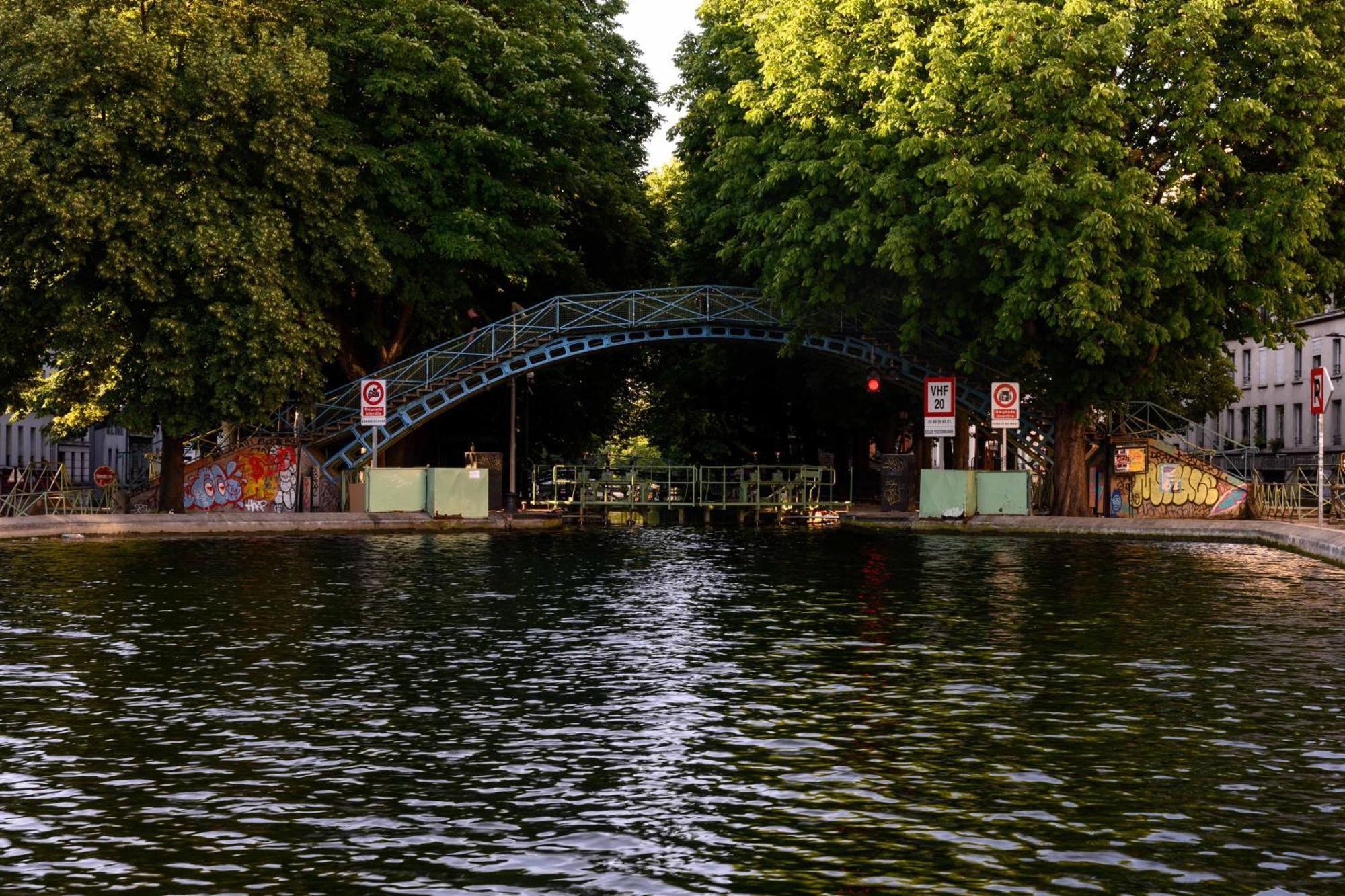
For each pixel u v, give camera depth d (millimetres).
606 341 50938
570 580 22828
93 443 94312
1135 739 9773
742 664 13305
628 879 6590
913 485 51969
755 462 74125
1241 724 10344
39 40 39156
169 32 43094
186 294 41531
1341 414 78125
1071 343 41438
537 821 7629
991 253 38625
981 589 21219
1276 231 38438
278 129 41469
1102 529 39688
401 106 46719
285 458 47812
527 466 61594
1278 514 45062
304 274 43938
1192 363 43094
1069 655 13898
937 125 38625
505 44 47562
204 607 18188
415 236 47375
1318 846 7145
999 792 8258
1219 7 38062
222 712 10742
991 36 38781
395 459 51812
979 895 6359
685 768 8883
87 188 39344
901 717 10633
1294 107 38656
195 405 41812
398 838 7285
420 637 15234
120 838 7297
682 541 36094
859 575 24219
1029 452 49094
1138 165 40125
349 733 9961
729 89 49531
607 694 11594
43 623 16359
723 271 59344
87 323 39906
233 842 7211
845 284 42844
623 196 54812
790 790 8320
